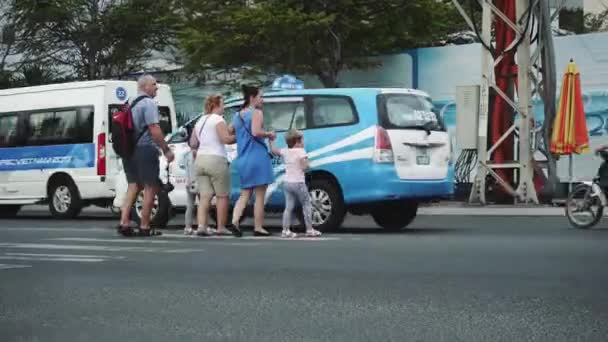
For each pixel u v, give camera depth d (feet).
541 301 37.17
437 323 32.89
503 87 122.11
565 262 50.80
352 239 69.00
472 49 143.43
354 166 77.46
